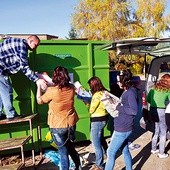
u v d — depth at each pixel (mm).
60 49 6102
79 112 6340
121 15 30609
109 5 30234
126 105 4238
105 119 4902
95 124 4875
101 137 5133
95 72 6496
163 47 6535
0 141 5004
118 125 4277
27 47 4930
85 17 31125
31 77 4844
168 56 6461
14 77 5715
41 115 5973
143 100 6430
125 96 4262
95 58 6496
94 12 30859
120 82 4355
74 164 4941
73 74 6227
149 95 5672
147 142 6734
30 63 5820
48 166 5410
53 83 4617
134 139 7027
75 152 4695
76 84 5672
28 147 5926
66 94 4328
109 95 4473
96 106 4820
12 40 4816
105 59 6617
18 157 5879
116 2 30234
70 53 6203
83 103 6359
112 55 16844
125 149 4578
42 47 5926
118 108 4293
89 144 6594
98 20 30656
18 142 4875
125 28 30031
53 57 6035
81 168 4832
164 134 5566
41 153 5824
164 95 5457
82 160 5484
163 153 5645
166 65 6711
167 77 5523
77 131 6344
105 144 5395
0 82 4949
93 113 4879
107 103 4316
